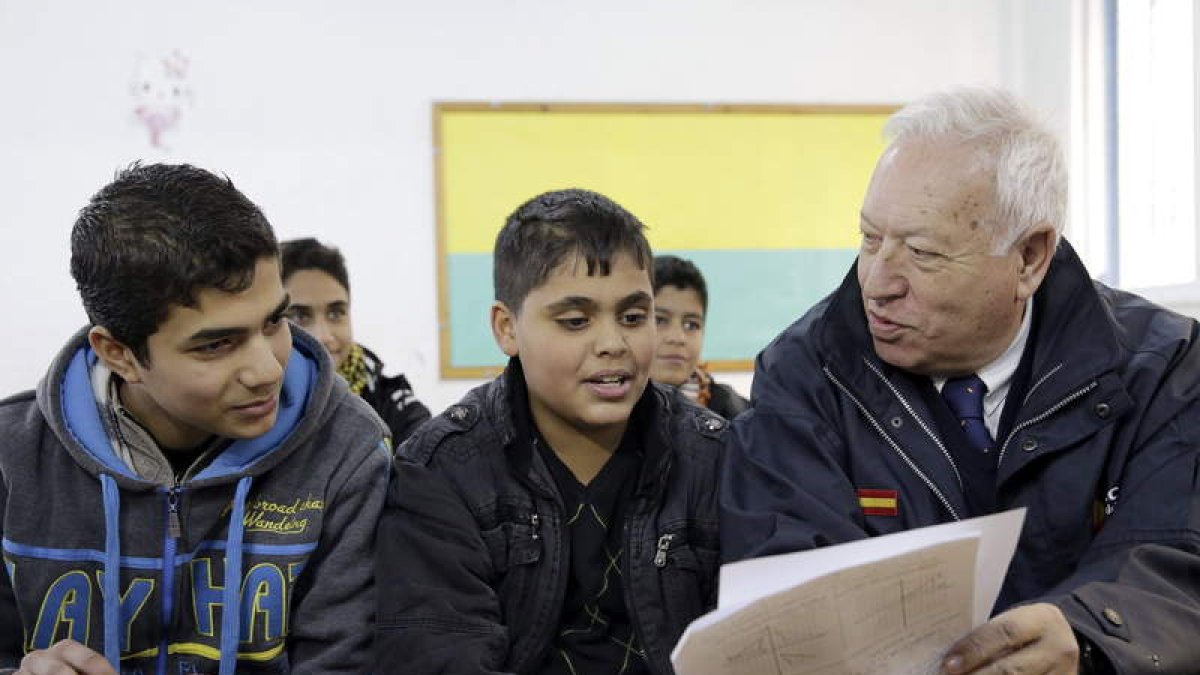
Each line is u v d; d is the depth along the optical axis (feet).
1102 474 3.47
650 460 3.69
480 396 3.96
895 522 3.52
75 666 2.96
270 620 3.50
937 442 3.56
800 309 10.71
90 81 9.76
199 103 9.93
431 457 3.74
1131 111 8.58
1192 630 2.93
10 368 9.71
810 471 3.52
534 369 3.63
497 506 3.65
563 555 3.62
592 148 10.40
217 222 3.04
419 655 3.30
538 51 10.33
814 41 10.64
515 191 10.31
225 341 3.12
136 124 9.82
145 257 2.99
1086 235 9.16
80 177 9.77
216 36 9.93
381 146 10.16
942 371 3.61
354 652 3.55
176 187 3.13
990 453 3.57
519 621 3.59
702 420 3.98
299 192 10.07
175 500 3.46
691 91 10.54
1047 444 3.42
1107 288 3.98
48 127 9.72
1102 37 9.08
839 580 2.45
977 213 3.21
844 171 10.69
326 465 3.68
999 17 10.71
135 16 9.80
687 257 10.57
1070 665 2.67
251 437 3.32
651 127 10.46
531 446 3.70
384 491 3.75
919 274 3.29
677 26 10.50
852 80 10.70
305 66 10.05
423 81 10.19
